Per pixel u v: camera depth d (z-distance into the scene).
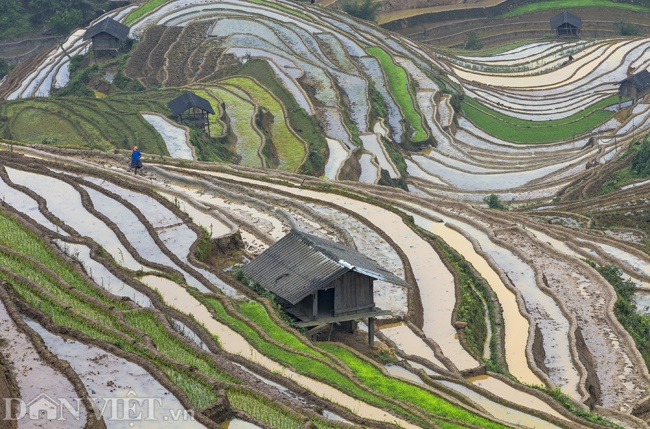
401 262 50.69
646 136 107.75
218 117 100.44
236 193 57.53
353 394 31.80
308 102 112.81
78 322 30.58
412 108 125.38
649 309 56.41
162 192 55.03
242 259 45.81
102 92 118.94
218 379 28.42
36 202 47.12
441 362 39.41
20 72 131.75
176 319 34.72
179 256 42.78
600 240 67.44
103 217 45.81
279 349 34.72
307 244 40.94
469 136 123.50
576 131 127.50
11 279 33.19
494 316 47.88
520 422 34.31
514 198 94.56
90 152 65.06
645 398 42.56
